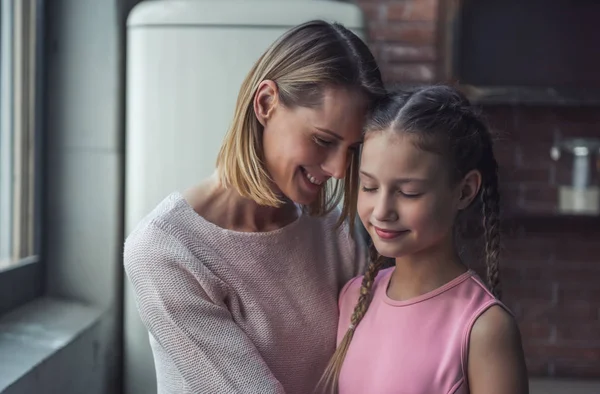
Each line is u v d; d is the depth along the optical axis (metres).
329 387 1.23
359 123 1.12
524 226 3.39
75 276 2.31
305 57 1.12
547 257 3.40
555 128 3.41
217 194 1.24
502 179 3.41
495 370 1.07
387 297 1.19
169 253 1.16
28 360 1.55
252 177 1.17
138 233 1.20
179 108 2.24
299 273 1.26
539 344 3.42
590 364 3.41
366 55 1.17
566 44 3.41
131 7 2.42
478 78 3.43
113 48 2.31
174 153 2.25
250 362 1.14
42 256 2.31
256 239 1.22
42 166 2.32
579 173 3.32
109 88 2.31
